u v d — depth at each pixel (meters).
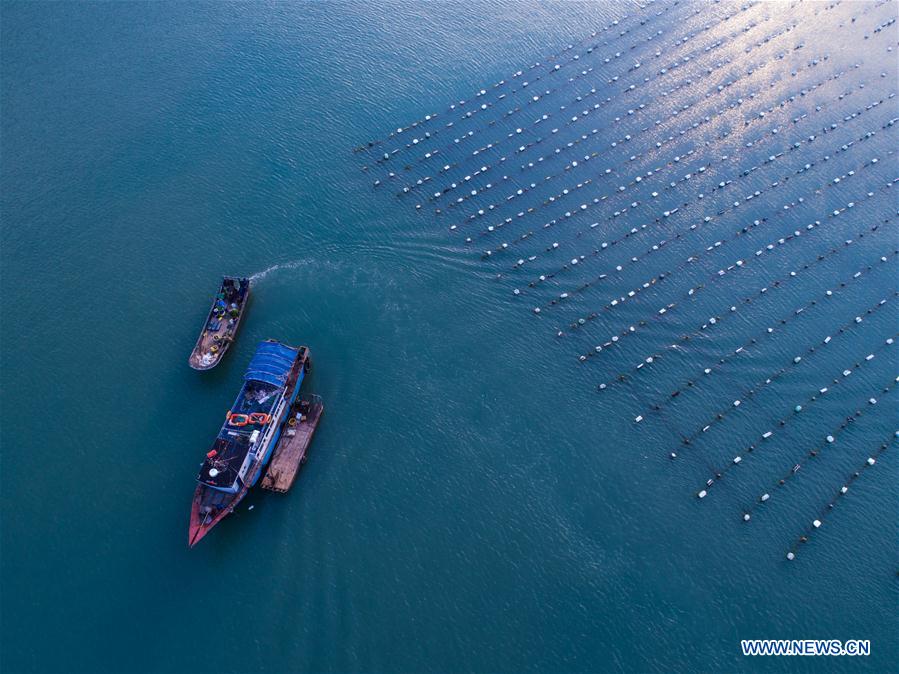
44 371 99.38
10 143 131.12
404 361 101.38
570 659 75.69
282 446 90.12
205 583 80.00
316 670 74.31
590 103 142.50
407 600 79.12
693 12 163.88
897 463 93.00
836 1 164.62
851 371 102.00
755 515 87.62
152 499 86.62
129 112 138.88
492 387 98.81
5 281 109.94
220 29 160.75
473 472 90.12
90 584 79.75
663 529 85.94
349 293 109.44
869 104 140.12
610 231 119.25
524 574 81.50
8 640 75.62
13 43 154.38
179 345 102.69
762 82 145.62
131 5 167.50
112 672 73.94
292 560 81.88
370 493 87.69
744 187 126.00
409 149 133.25
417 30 161.12
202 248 115.50
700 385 99.94
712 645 77.25
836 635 78.50
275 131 136.12
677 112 139.88
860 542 85.94
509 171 129.12
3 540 82.75
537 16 164.75
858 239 118.38
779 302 109.88
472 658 75.31
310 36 159.25
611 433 94.56
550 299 109.56
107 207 121.19
